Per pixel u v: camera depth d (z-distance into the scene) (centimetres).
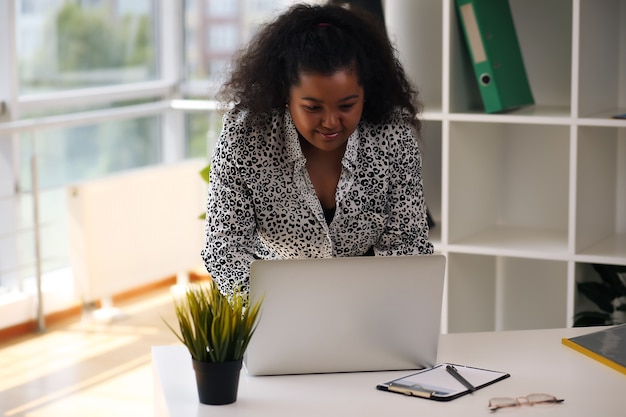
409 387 189
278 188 215
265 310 194
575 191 306
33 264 487
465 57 327
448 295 330
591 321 318
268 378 198
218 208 215
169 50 549
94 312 476
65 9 490
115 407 359
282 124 211
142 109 505
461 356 211
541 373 199
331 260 193
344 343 199
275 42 204
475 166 339
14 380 388
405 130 217
